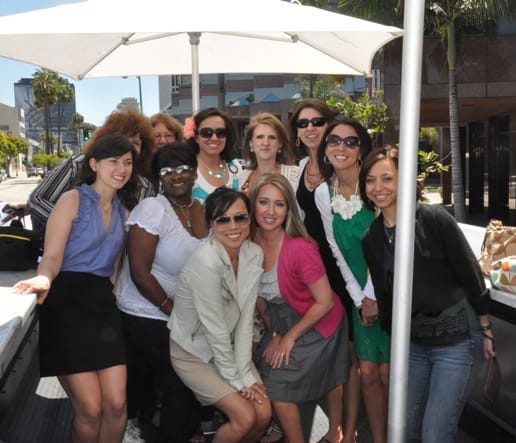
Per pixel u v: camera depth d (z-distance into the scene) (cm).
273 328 326
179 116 4066
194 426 345
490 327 284
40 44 433
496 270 310
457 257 269
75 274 287
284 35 488
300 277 308
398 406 219
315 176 379
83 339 281
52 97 7494
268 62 564
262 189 305
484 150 2153
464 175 2433
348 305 360
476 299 275
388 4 1418
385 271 290
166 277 324
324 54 536
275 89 4247
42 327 285
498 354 342
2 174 8794
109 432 294
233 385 296
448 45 1505
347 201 334
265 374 316
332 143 331
